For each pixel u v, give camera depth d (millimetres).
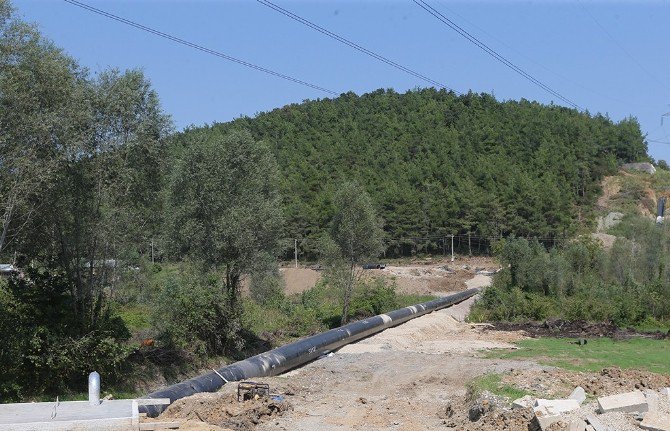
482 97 164625
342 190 43625
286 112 163125
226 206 33594
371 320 33094
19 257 25594
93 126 25547
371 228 43250
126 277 33156
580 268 51125
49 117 23109
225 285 33250
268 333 37969
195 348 30531
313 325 41562
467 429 13844
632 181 119875
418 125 145375
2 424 12359
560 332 37281
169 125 27703
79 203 25594
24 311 24047
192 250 33562
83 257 26719
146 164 27375
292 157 124750
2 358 22172
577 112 161375
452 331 38000
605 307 41562
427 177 114000
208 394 16797
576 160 123750
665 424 12078
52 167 23219
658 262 51000
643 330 38438
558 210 98000
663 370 23000
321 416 15898
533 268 47656
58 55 24938
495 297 45062
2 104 22453
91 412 13367
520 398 15273
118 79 26500
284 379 21172
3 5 22875
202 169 33062
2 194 22391
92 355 24578
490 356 26391
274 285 45062
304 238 92938
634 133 143375
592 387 16734
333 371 22297
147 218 28391
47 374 23516
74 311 25297
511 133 137750
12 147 22641
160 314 30391
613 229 82438
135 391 25594
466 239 101188
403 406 17391
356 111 161125
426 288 65875
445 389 19703
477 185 111562
